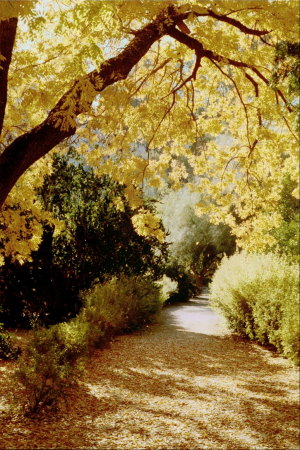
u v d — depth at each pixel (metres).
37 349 6.85
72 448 4.73
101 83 4.56
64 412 5.93
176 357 10.09
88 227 12.98
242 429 5.66
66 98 4.18
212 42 5.73
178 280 25.98
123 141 7.99
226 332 13.96
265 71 7.05
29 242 8.44
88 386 7.29
